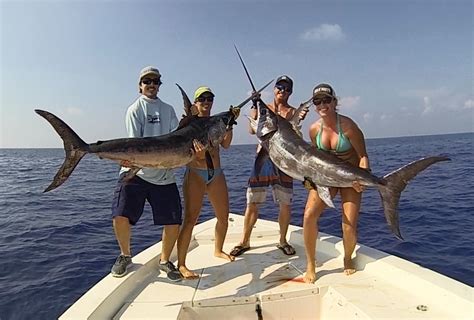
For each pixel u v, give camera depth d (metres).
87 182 16.61
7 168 28.17
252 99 3.16
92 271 4.63
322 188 2.68
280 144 2.93
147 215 8.06
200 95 3.03
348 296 2.42
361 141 2.84
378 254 2.92
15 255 5.28
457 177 13.20
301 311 2.54
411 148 39.78
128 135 2.89
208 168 2.87
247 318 2.49
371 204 8.64
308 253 2.75
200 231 3.83
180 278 2.81
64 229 6.91
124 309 2.39
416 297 2.38
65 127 2.40
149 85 2.93
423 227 6.25
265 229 3.83
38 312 3.64
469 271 4.23
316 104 2.79
